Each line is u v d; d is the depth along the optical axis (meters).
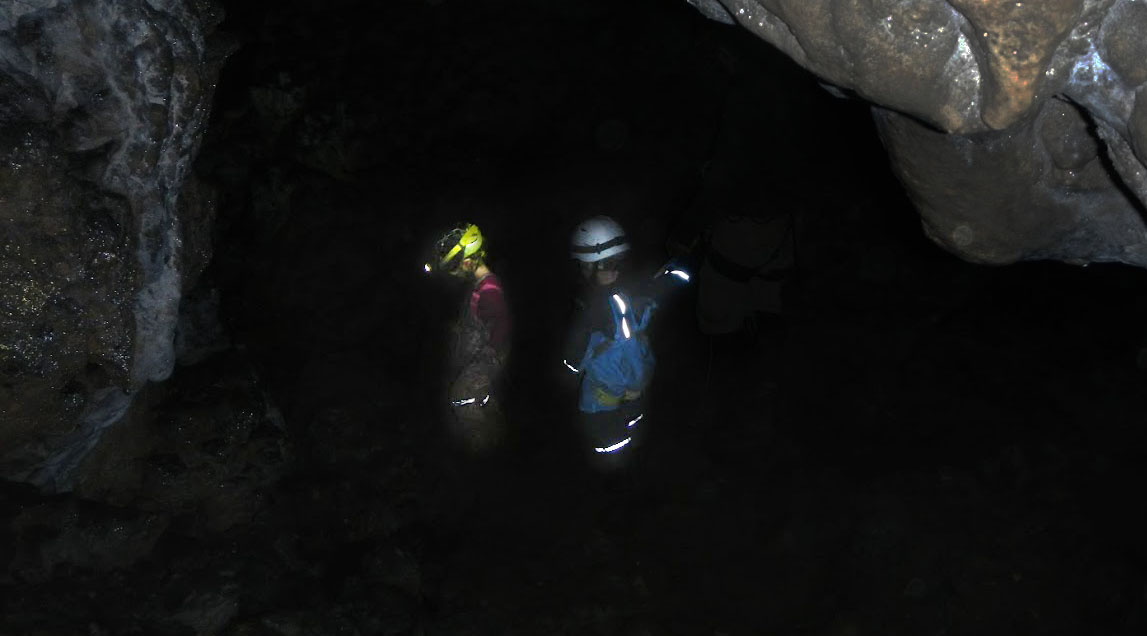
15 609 3.63
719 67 8.64
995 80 2.04
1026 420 6.18
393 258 7.12
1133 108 2.10
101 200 3.61
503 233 7.61
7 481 3.98
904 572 5.15
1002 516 5.47
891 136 2.84
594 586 5.13
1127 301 7.25
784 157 7.77
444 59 8.50
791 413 6.38
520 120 8.42
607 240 4.98
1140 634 4.72
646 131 8.48
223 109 7.25
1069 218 2.85
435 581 5.05
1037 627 4.82
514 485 5.77
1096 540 5.25
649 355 5.24
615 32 8.99
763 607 5.04
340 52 8.16
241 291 6.43
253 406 4.95
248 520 4.82
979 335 6.98
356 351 6.35
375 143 7.73
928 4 2.07
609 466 5.68
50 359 3.59
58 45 3.41
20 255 3.41
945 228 3.02
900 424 6.24
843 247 7.74
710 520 5.59
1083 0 1.95
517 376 6.61
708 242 6.38
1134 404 6.24
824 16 2.22
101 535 4.02
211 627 4.11
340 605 4.54
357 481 5.47
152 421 4.57
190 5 3.89
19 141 3.30
